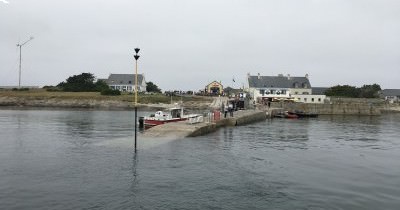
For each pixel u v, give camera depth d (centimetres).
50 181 2064
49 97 11438
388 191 2009
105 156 2759
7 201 1730
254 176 2247
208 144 3456
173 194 1858
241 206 1706
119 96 11556
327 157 2989
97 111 9206
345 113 10312
